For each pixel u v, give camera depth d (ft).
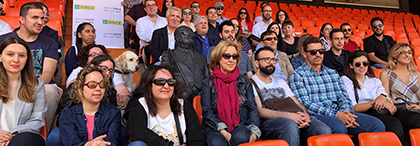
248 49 14.49
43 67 8.79
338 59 13.47
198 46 12.29
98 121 6.66
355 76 10.18
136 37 16.06
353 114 8.70
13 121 6.55
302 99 9.16
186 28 9.91
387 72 10.73
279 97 8.85
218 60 8.19
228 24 13.07
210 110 7.62
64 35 17.75
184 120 6.89
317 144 6.21
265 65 8.82
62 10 18.51
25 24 8.70
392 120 8.63
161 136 6.34
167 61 9.61
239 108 7.84
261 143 5.85
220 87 7.83
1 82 6.46
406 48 10.32
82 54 9.36
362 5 37.93
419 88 10.35
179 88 7.08
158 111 6.78
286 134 7.41
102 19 17.46
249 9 28.81
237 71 8.17
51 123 8.11
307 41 9.66
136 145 6.05
